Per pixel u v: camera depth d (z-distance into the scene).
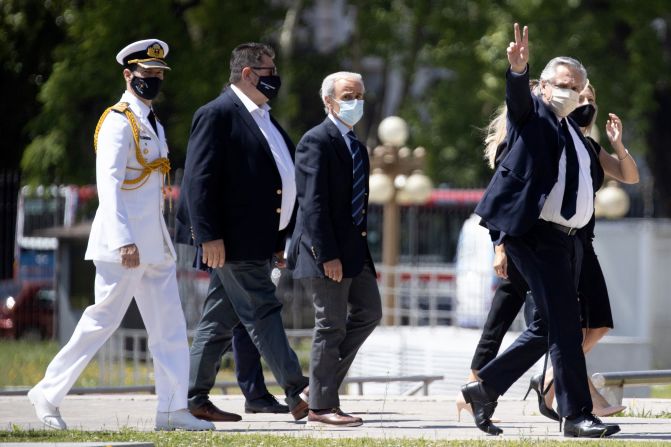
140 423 29.61
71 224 91.81
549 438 25.58
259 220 29.16
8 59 106.62
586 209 26.19
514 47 25.67
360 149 28.77
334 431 27.47
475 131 112.25
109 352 61.31
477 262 73.12
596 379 32.25
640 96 106.56
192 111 102.00
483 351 29.70
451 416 31.53
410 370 60.91
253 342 29.38
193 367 30.30
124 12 99.88
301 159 28.25
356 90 28.52
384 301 76.56
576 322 25.92
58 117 100.25
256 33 106.88
